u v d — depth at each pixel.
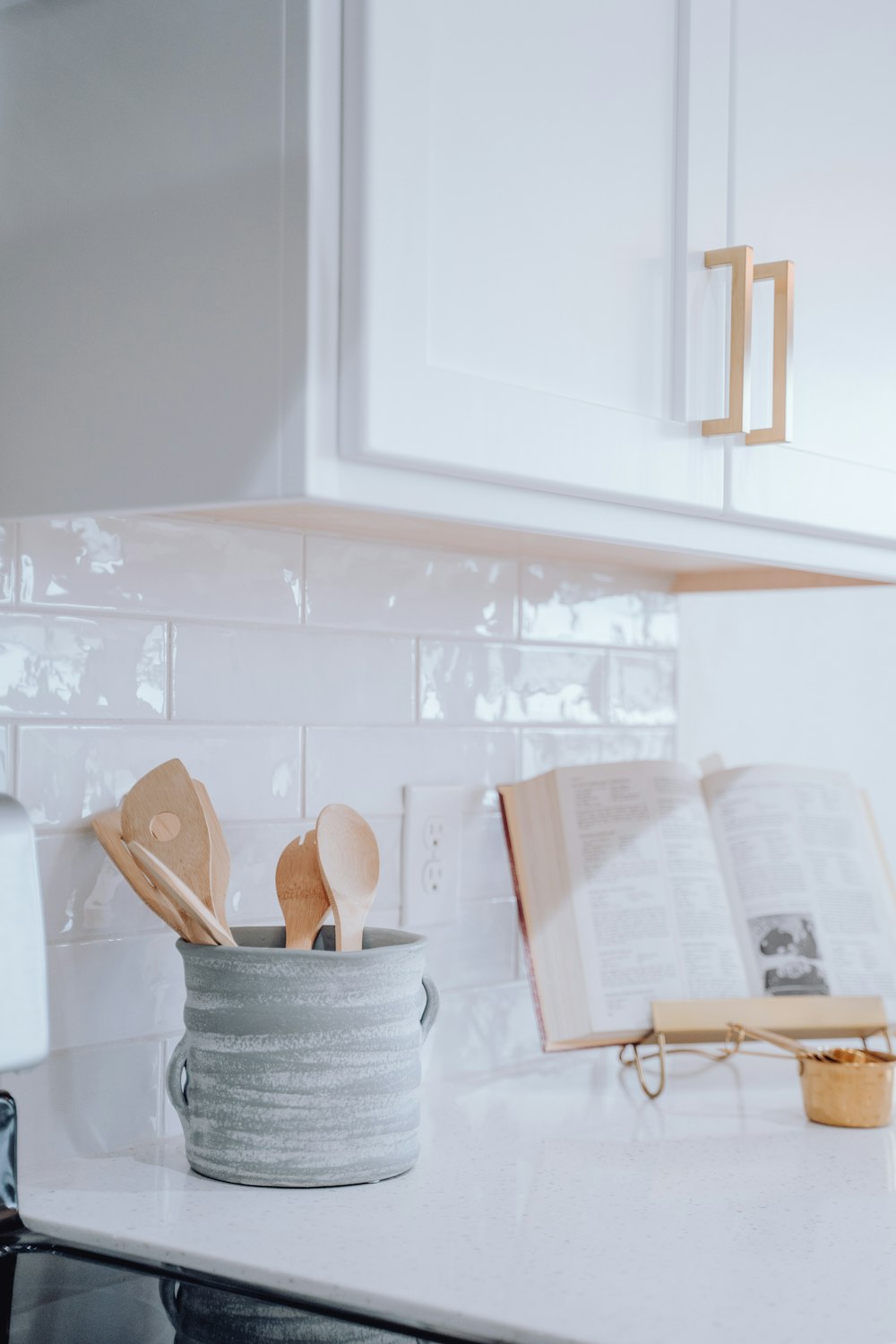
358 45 0.77
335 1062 0.96
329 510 1.05
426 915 1.33
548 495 0.90
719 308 1.00
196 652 1.12
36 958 0.89
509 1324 0.73
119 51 0.86
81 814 1.04
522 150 0.86
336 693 1.24
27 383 0.91
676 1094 1.28
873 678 2.21
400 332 0.78
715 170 1.00
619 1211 0.92
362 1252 0.84
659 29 0.96
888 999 1.39
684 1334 0.72
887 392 1.19
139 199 0.85
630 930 1.34
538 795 1.38
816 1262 0.83
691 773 1.47
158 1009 1.09
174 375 0.82
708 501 1.00
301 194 0.76
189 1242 0.86
